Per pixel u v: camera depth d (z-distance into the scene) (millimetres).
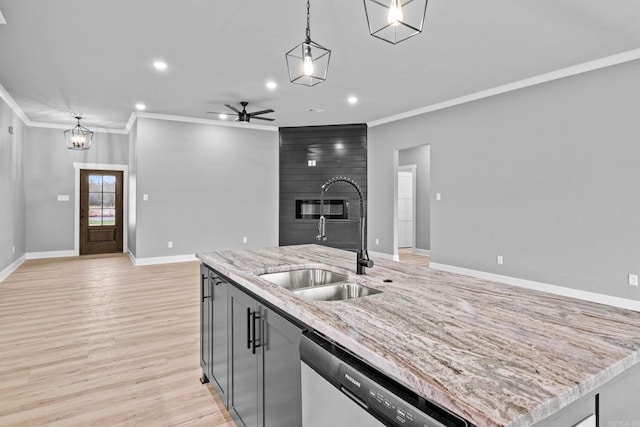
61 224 7527
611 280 3979
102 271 5961
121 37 3514
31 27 3301
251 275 1770
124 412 2051
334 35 3465
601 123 4039
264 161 7641
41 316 3678
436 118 5969
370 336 991
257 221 7578
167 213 6703
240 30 3373
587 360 848
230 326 1860
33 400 2156
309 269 2100
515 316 1166
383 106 6070
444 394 698
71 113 6488
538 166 4617
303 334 1188
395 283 1622
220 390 2043
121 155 8023
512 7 2977
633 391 886
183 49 3795
